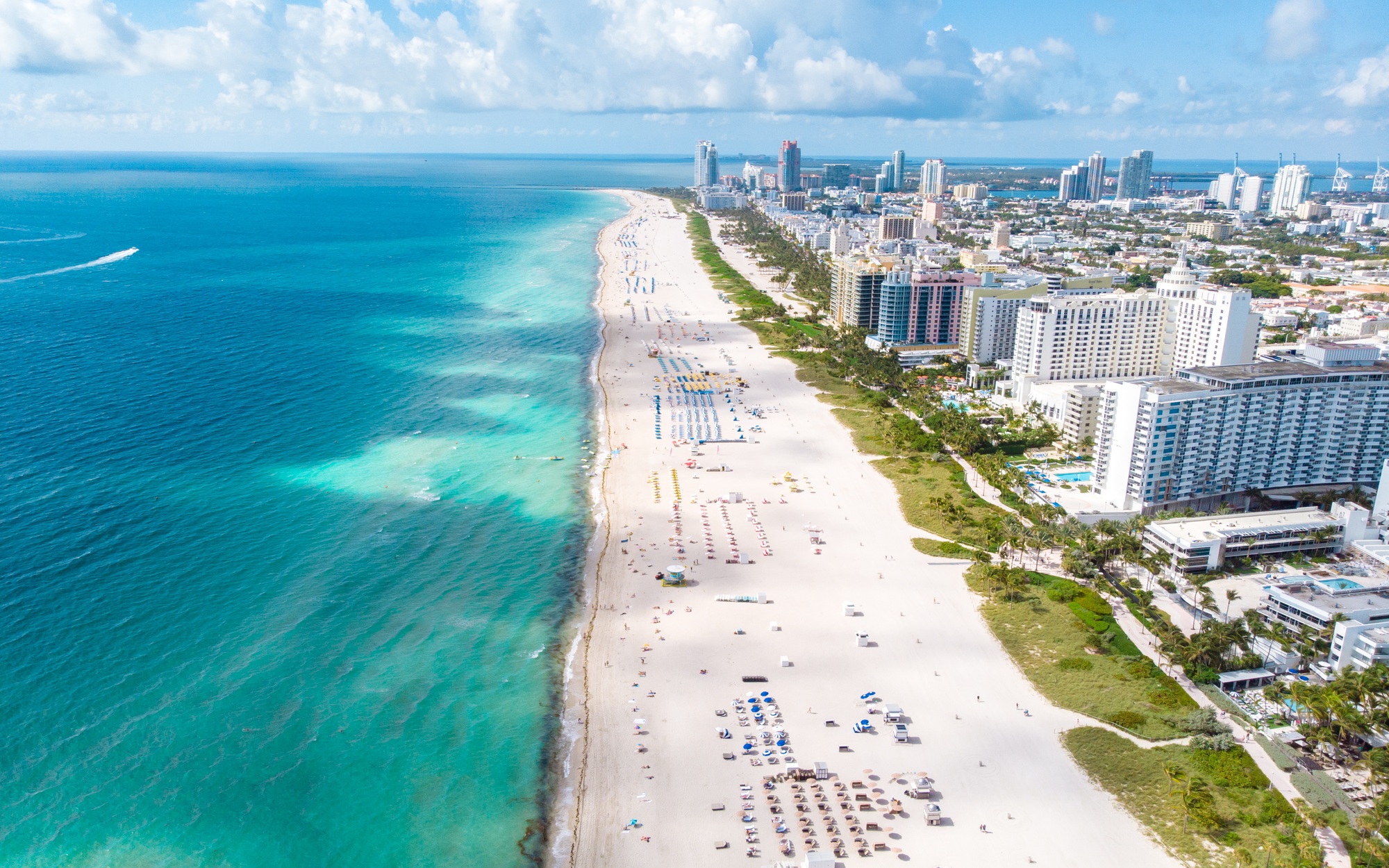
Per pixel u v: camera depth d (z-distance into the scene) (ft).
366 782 504.02
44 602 650.43
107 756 509.35
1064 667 612.29
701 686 592.60
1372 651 576.61
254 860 450.30
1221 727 540.52
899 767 517.55
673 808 488.44
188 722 540.11
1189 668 598.75
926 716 562.66
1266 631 626.64
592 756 527.81
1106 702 574.15
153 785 491.31
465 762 521.24
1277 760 516.73
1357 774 508.12
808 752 530.27
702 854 457.68
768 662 619.67
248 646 615.16
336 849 459.73
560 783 508.12
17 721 529.45
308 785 499.51
